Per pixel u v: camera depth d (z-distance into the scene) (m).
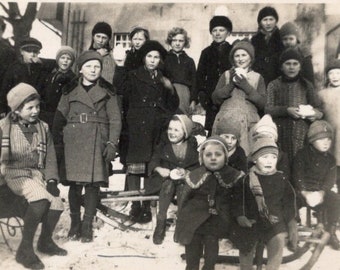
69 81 5.34
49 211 4.25
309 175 4.64
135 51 5.59
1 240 4.75
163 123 5.08
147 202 5.21
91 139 4.65
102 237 4.80
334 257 4.36
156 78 5.20
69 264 4.14
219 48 5.64
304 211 5.68
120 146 5.35
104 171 4.68
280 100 5.02
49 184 4.42
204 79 5.63
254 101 4.83
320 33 6.98
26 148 4.37
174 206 5.71
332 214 4.54
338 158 5.01
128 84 5.21
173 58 5.61
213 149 4.03
